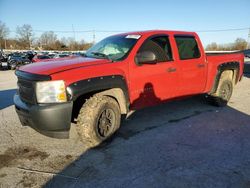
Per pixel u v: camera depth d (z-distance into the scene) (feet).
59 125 11.44
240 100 23.70
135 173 10.72
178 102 22.20
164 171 10.84
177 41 16.84
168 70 15.87
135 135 14.79
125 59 13.91
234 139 14.12
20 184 10.00
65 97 11.39
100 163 11.59
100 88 12.53
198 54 18.16
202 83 18.65
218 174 10.55
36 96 11.50
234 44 232.32
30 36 312.09
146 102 15.17
